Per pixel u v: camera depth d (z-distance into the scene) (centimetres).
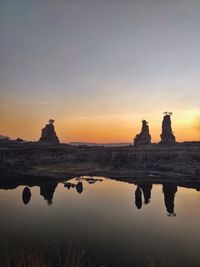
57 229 3303
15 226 3406
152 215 3978
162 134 14388
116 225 3497
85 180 7250
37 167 9512
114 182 6975
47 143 14250
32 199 5000
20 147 11688
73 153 11681
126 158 10631
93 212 4128
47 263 2319
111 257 2509
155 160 9994
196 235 3150
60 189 6022
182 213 4091
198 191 5800
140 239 3012
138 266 2355
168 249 2731
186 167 8412
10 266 2205
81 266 2319
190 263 2433
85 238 3009
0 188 6103
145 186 6419
